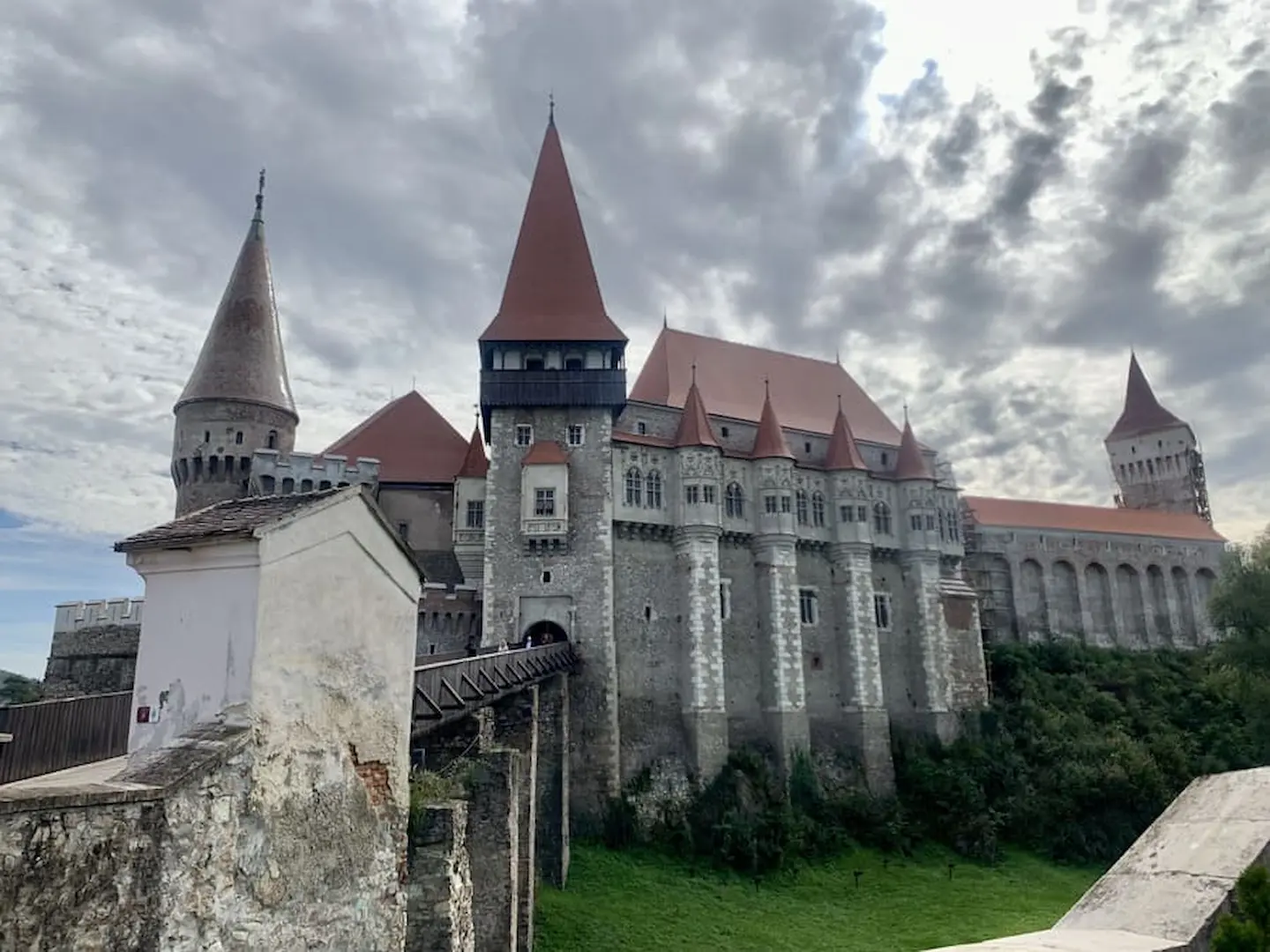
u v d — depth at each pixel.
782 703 46.47
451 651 44.81
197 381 51.81
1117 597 73.50
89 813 6.96
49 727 15.66
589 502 45.31
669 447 48.84
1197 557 77.88
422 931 12.27
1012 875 41.06
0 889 6.17
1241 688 47.09
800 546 51.88
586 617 43.56
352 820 10.52
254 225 56.88
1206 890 5.81
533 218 51.03
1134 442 99.56
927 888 38.38
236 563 9.50
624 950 28.02
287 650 9.67
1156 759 50.56
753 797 43.00
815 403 58.41
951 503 58.69
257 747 9.04
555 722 35.88
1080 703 57.56
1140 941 5.55
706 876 37.41
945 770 48.06
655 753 43.53
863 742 48.50
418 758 19.39
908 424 58.12
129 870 7.26
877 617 53.84
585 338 47.44
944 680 53.12
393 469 51.56
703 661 45.00
